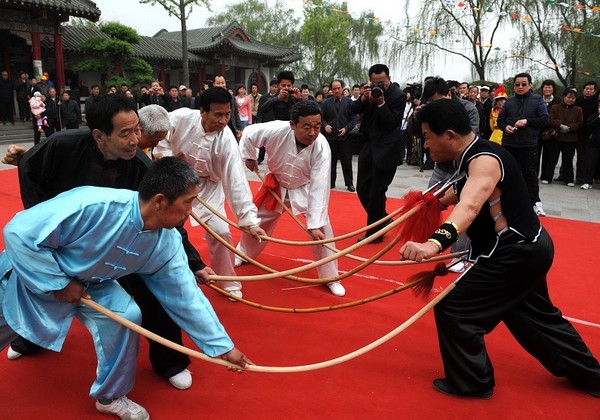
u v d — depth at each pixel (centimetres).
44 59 2142
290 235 587
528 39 2055
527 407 270
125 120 243
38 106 1398
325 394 280
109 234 222
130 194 230
